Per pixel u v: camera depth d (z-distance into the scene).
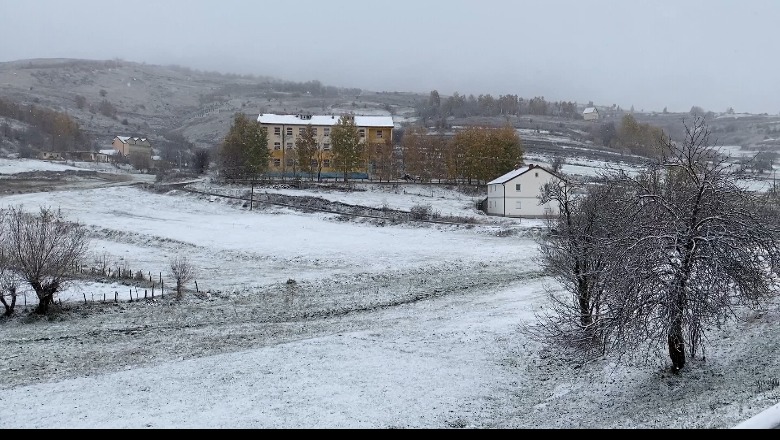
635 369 22.98
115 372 24.73
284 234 63.72
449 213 75.50
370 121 108.38
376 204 78.62
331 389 22.41
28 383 23.33
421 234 64.31
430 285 43.94
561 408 20.50
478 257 52.97
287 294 41.28
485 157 94.44
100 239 60.97
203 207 78.75
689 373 21.22
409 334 30.78
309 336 31.11
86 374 24.52
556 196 31.98
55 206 75.50
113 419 19.19
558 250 27.73
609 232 22.95
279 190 86.00
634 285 19.05
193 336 31.16
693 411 17.42
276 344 29.52
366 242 60.06
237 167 95.38
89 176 111.69
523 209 78.19
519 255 53.44
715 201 19.19
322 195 83.25
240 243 59.22
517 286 42.69
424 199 84.88
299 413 19.92
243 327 33.09
